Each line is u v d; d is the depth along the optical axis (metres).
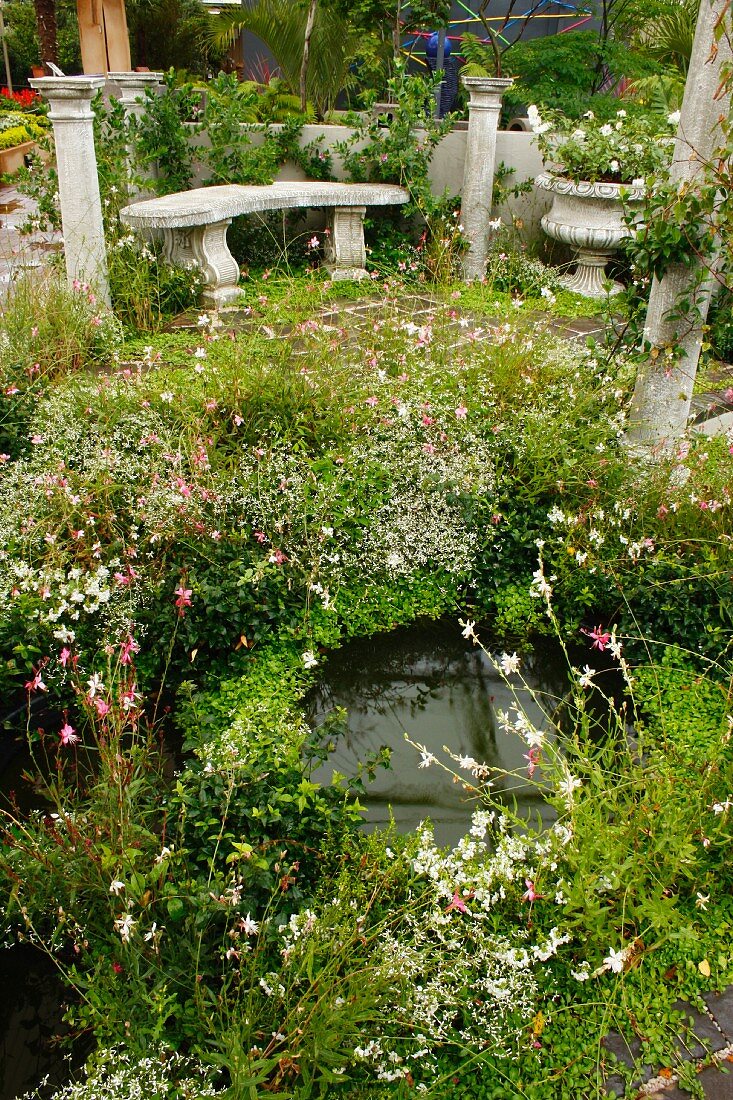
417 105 7.89
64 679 3.28
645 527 3.96
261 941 2.21
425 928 2.39
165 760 3.16
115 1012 2.15
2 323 4.98
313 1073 2.12
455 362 4.84
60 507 3.69
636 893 2.46
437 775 3.22
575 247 7.67
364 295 7.29
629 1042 2.25
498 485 4.19
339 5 8.61
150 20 13.80
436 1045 2.23
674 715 3.36
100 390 4.37
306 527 3.82
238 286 7.29
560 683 3.70
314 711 3.52
